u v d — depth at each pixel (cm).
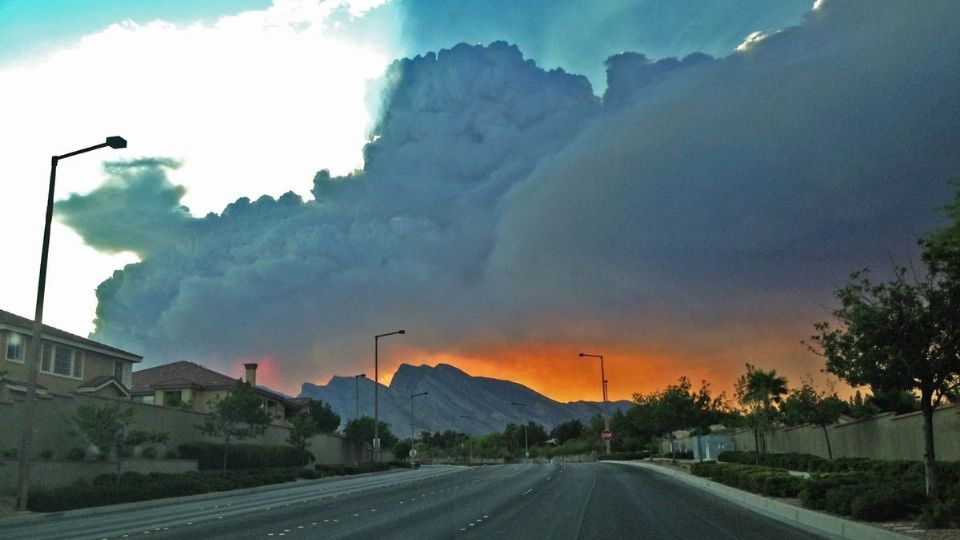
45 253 3072
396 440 9956
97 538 1862
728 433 6134
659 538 1627
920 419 2688
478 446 14600
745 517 2036
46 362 4622
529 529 1808
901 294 1702
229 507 2858
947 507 1517
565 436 15312
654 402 5441
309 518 2236
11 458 3319
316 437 6975
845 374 1817
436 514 2241
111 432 3600
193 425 4875
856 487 1817
